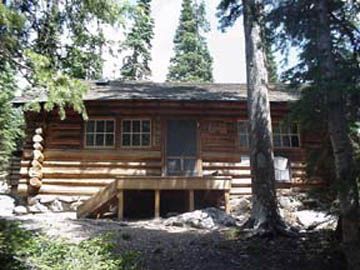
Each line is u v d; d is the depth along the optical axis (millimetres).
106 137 15984
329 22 8445
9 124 21844
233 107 16141
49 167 15656
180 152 15906
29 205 15281
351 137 8203
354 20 8617
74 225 11172
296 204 14266
